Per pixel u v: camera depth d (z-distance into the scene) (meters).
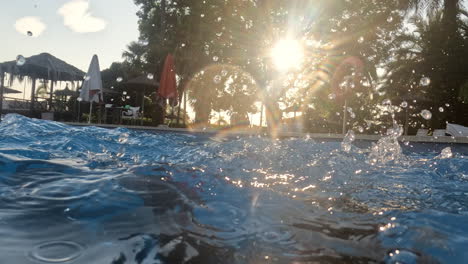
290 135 5.15
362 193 1.40
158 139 3.15
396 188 1.52
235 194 1.32
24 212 0.98
